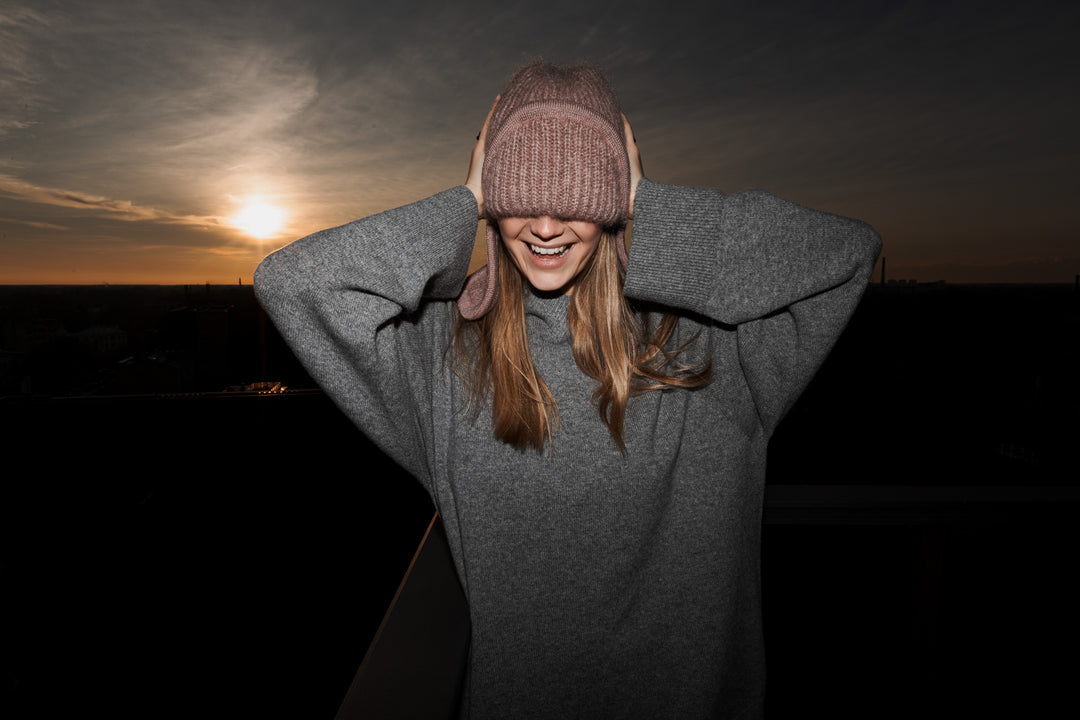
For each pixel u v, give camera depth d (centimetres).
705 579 76
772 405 70
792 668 133
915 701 110
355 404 63
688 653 76
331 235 59
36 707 397
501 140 56
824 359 65
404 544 666
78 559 730
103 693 407
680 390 74
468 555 72
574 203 54
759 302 61
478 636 73
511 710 75
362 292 60
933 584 107
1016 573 118
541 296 71
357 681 45
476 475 72
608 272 70
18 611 574
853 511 103
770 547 203
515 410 69
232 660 424
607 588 74
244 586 567
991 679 110
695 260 62
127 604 568
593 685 76
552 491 72
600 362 72
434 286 67
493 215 60
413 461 73
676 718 76
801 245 60
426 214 62
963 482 113
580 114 55
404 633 53
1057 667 112
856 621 140
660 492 73
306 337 60
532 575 73
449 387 75
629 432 72
